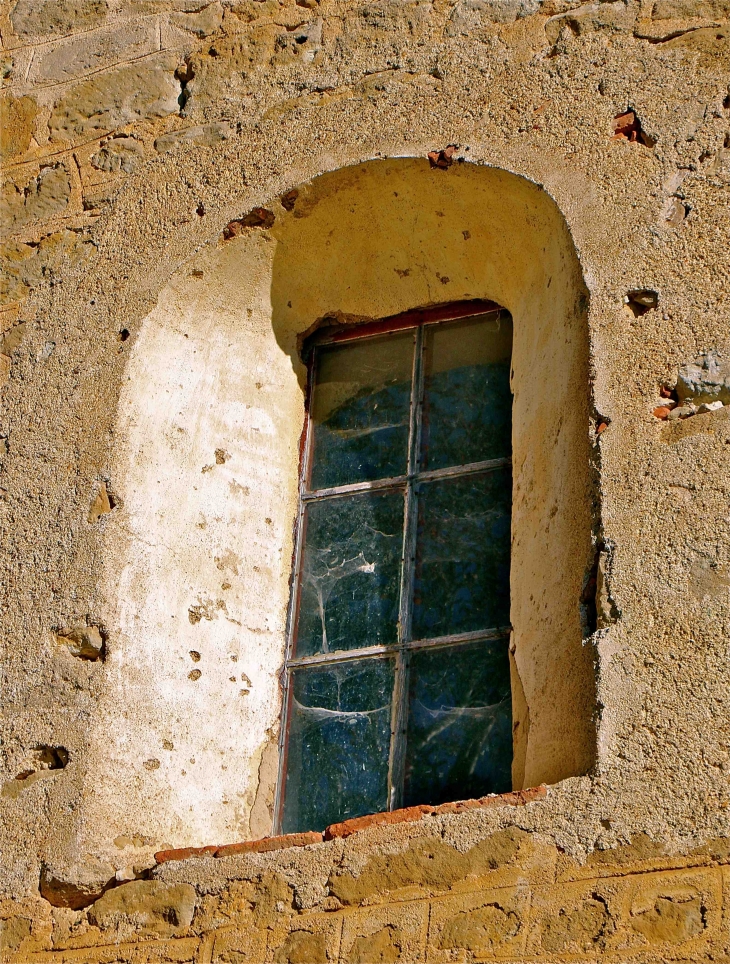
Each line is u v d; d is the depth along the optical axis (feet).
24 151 16.22
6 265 15.38
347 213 14.53
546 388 12.90
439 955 10.19
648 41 13.98
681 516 11.27
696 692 10.54
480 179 13.82
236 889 11.07
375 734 12.53
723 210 12.66
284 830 12.40
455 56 14.66
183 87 15.92
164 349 14.21
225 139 15.21
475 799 10.76
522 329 13.83
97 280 14.78
